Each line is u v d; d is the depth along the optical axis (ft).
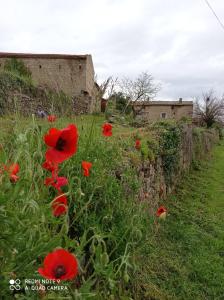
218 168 43.19
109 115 11.59
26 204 4.58
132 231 7.79
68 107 10.83
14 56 79.25
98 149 9.22
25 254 4.27
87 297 4.99
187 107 152.97
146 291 10.03
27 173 5.31
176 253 14.02
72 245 5.46
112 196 8.55
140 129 21.66
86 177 8.02
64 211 5.33
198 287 11.69
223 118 132.77
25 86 39.58
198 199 24.56
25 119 8.55
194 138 41.50
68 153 4.26
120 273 7.26
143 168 14.85
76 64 76.59
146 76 110.73
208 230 17.97
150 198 15.16
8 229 4.22
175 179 26.17
